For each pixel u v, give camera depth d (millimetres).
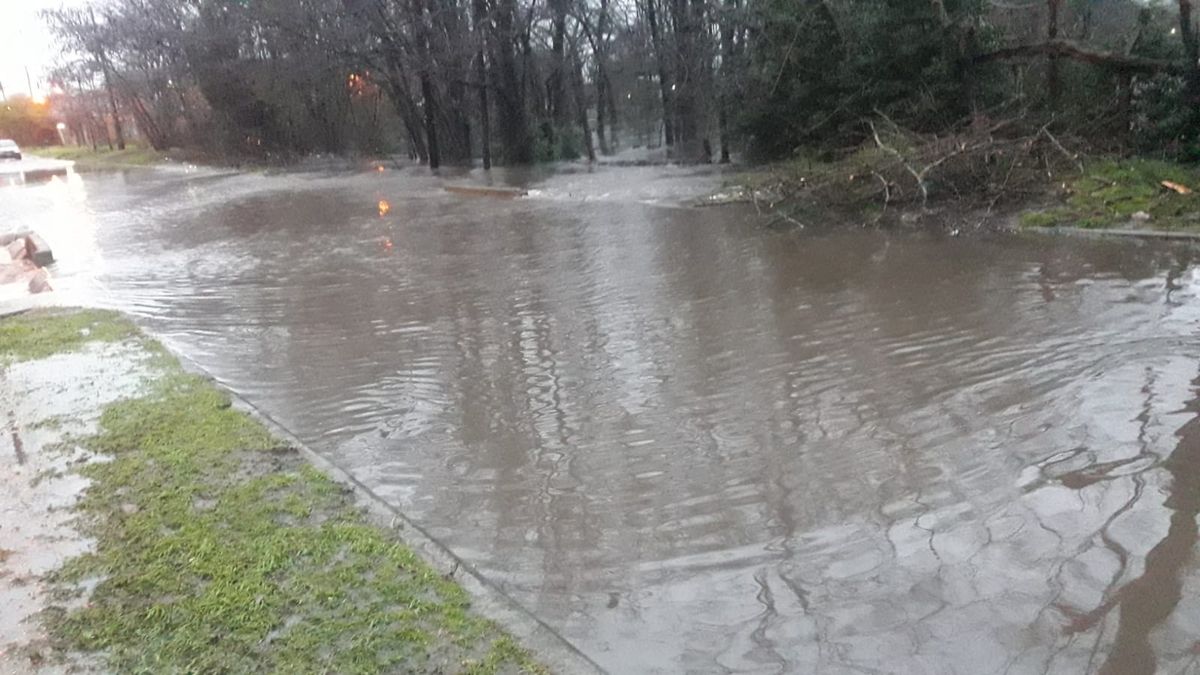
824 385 7371
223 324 10727
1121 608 4184
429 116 34344
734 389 7438
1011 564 4602
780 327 9109
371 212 21453
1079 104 16297
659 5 33688
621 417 6996
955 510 5199
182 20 43562
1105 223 12461
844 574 4617
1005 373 7320
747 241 13898
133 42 46688
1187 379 6902
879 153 15562
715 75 27109
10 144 63188
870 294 10125
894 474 5711
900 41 18609
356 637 4004
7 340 9750
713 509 5414
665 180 23781
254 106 44000
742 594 4492
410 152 41156
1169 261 10500
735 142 25891
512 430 6855
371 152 44219
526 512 5500
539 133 35969
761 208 16516
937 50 18578
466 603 4344
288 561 4664
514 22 34031
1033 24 20031
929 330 8625
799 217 15133
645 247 14008
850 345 8359
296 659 3846
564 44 38375
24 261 16203
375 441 6762
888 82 18766
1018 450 5918
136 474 5902
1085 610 4188
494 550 5039
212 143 46531
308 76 37938
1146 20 16062
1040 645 3967
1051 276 10250
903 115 18594
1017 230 12914
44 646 4004
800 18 20859
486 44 33281
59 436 6688
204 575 4547
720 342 8750
